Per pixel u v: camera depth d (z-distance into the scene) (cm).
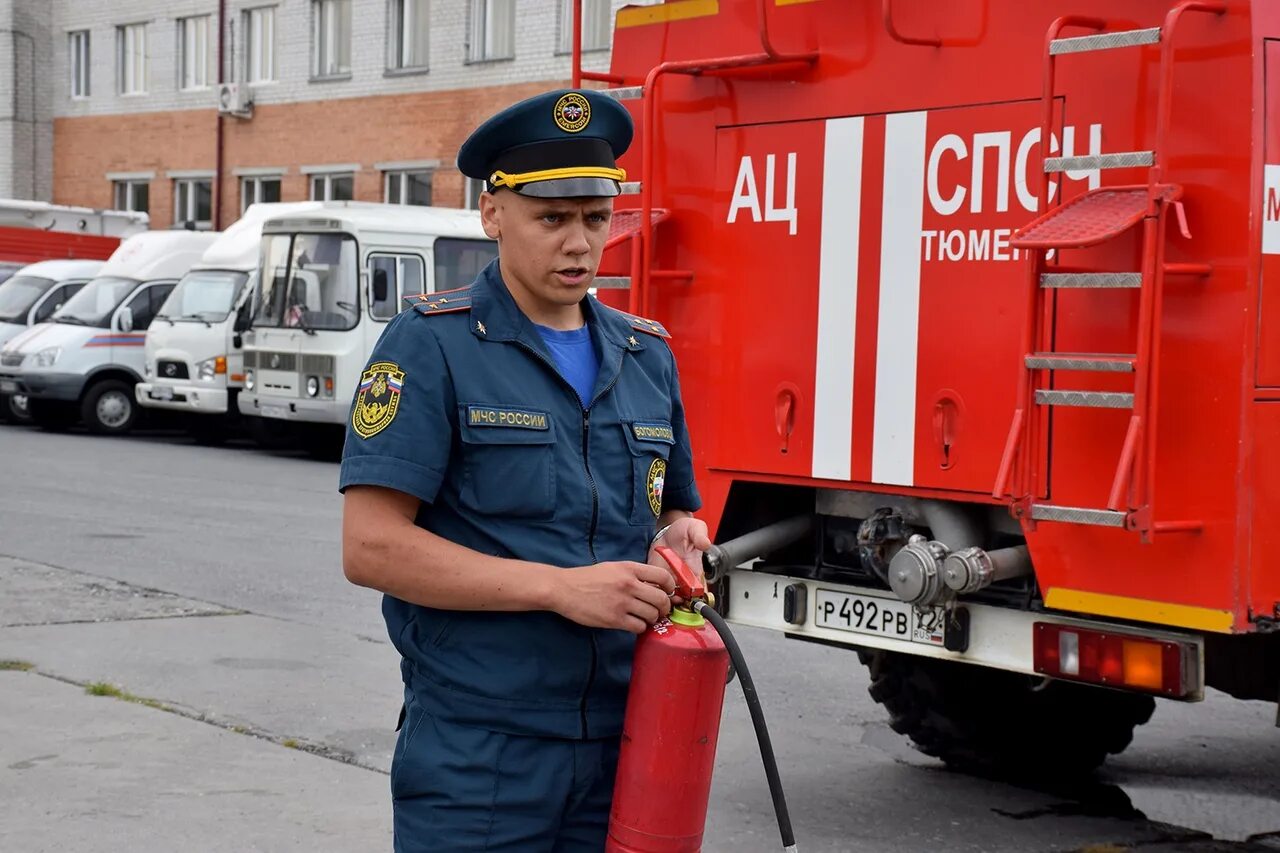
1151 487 446
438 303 286
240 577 1032
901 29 531
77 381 2208
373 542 277
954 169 518
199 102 3250
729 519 596
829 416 555
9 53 3559
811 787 612
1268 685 501
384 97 2820
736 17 587
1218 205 445
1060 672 491
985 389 509
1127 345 464
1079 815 588
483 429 281
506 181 280
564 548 285
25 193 3616
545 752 284
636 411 296
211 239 2305
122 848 507
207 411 2055
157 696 707
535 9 2541
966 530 527
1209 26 447
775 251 571
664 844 281
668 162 607
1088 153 478
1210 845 556
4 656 778
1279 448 453
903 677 614
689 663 278
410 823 289
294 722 668
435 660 286
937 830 563
